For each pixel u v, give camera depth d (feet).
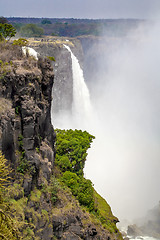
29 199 109.60
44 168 128.26
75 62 393.09
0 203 80.74
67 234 123.95
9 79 109.29
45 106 133.59
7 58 120.47
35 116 118.52
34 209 109.70
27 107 112.78
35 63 130.72
